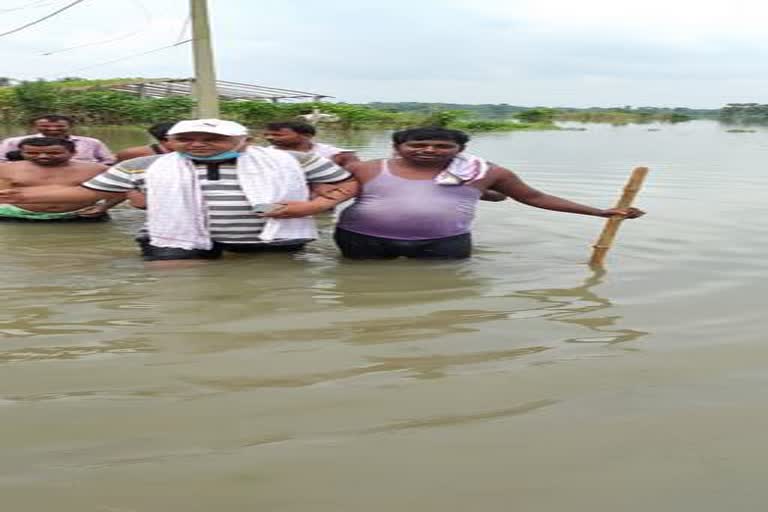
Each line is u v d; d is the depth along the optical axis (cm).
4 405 274
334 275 480
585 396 290
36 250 566
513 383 301
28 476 228
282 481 227
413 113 3766
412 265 517
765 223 701
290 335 353
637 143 2242
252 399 282
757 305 420
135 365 313
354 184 537
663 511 215
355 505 215
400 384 298
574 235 643
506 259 543
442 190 534
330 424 263
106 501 216
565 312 400
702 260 540
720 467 238
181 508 213
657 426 265
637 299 430
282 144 757
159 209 510
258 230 527
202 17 1305
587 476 232
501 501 218
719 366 323
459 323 377
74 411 270
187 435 254
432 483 227
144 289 434
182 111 2922
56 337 345
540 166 1334
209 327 363
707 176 1152
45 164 702
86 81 3161
